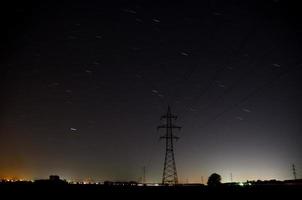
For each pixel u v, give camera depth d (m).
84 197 33.56
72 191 33.72
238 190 32.16
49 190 33.62
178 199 33.44
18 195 32.91
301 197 29.28
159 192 33.69
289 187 30.02
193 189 33.62
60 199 32.97
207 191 33.22
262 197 30.98
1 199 32.22
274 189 30.58
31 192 33.34
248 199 31.61
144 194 33.81
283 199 29.98
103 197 33.56
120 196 33.62
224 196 32.62
